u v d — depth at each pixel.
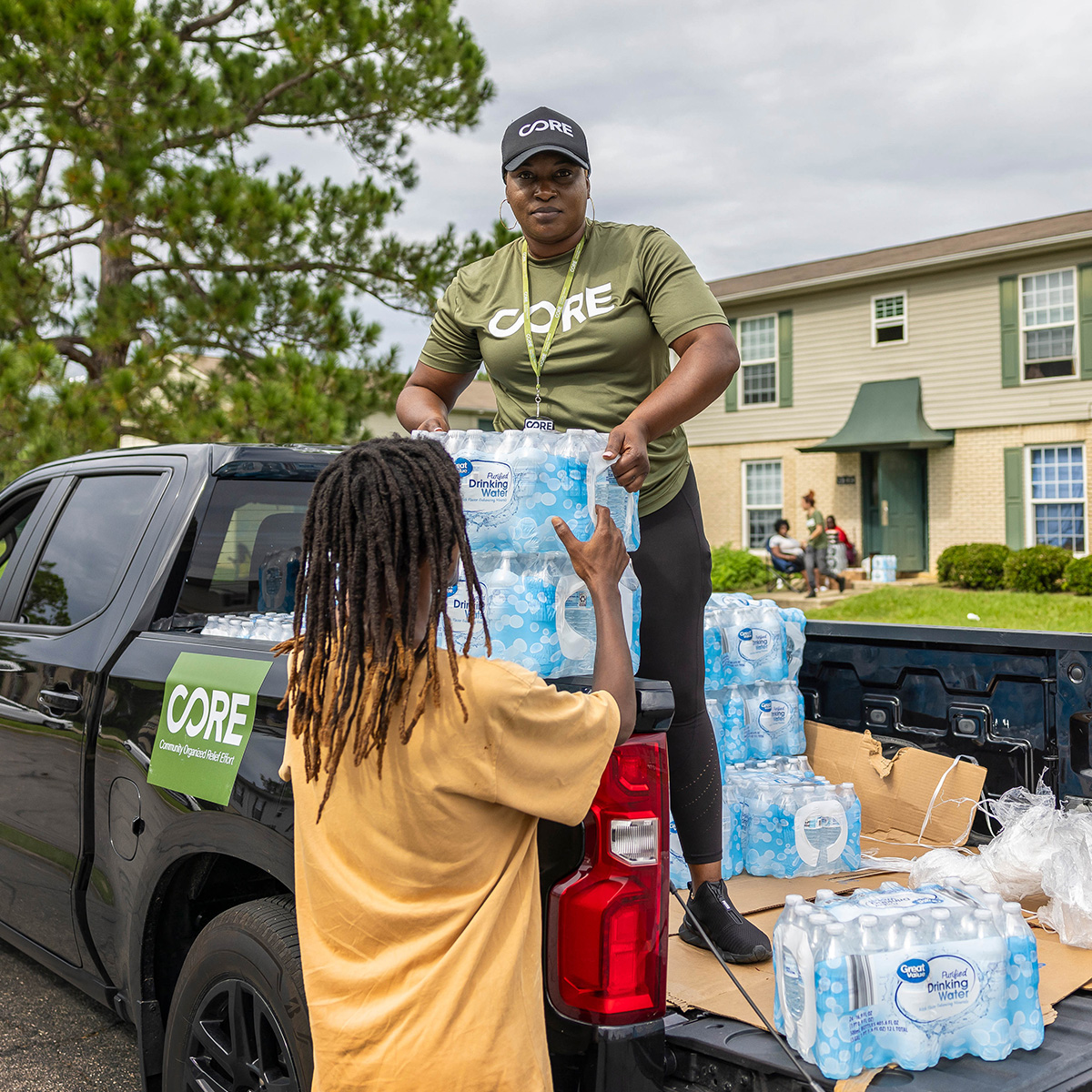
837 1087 1.76
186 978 2.30
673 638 2.48
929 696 3.32
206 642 2.58
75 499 3.40
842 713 3.56
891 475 19.56
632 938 1.77
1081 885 2.41
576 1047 1.76
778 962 1.92
